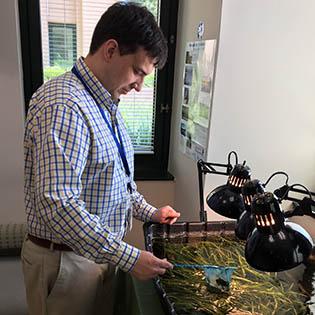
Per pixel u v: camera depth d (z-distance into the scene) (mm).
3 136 2074
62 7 2186
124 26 898
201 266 1021
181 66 2229
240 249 1235
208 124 1728
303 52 1681
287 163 1849
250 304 950
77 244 906
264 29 1611
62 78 986
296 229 738
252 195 893
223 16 1557
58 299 1128
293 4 1600
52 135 865
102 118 1015
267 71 1679
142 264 941
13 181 2158
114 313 1467
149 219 1313
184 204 2217
